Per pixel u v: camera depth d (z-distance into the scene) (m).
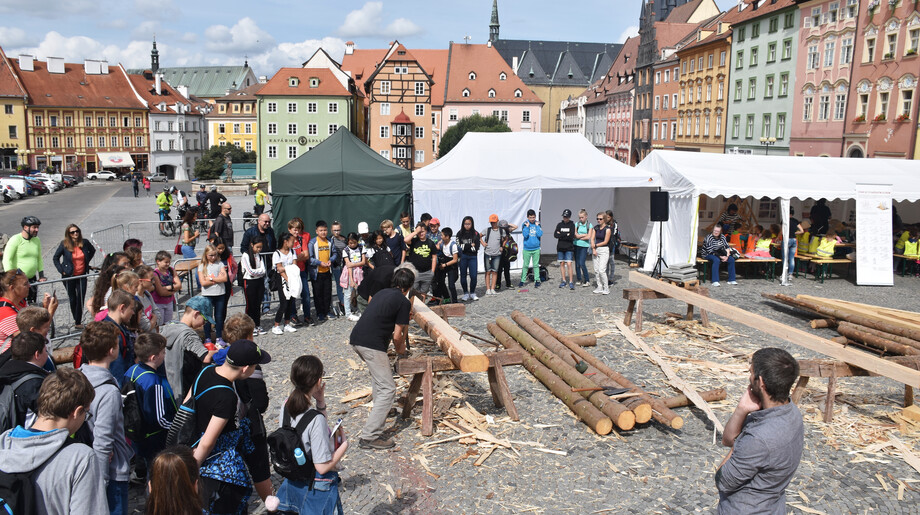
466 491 5.96
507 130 74.44
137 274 8.01
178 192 38.78
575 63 136.88
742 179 17.06
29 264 10.71
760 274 17.91
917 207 21.33
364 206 14.73
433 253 12.38
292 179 14.45
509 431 7.20
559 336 9.73
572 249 15.20
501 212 17.52
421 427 7.31
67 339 11.08
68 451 3.63
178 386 6.06
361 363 9.46
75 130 86.19
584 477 6.22
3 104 79.69
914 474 6.36
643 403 7.04
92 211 38.94
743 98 52.38
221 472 4.46
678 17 79.75
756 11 50.25
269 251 12.73
